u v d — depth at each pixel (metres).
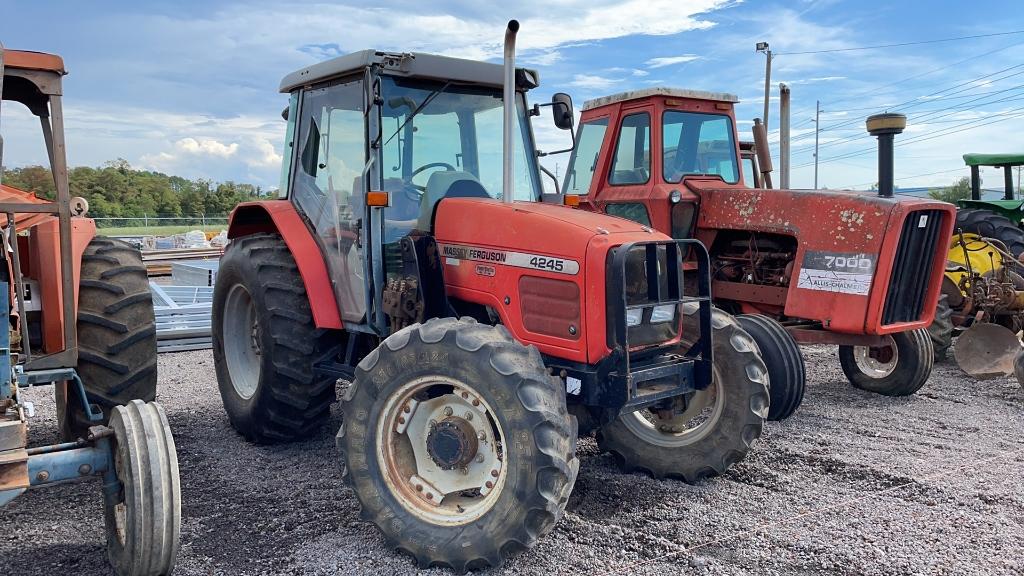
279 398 4.28
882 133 5.23
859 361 5.94
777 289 5.70
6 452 2.43
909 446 4.46
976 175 10.31
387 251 3.88
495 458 2.99
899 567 2.93
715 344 3.82
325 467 4.13
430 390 3.24
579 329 3.19
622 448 4.05
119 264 3.98
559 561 2.98
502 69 4.14
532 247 3.33
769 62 13.30
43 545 3.13
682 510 3.51
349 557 3.04
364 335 4.29
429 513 3.03
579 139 6.88
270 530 3.30
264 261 4.43
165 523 2.56
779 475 3.98
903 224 5.02
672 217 5.97
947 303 6.50
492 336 3.02
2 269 3.00
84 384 3.75
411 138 3.97
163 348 7.35
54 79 2.93
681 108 6.08
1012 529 3.27
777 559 3.00
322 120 4.31
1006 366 6.21
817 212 5.35
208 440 4.64
